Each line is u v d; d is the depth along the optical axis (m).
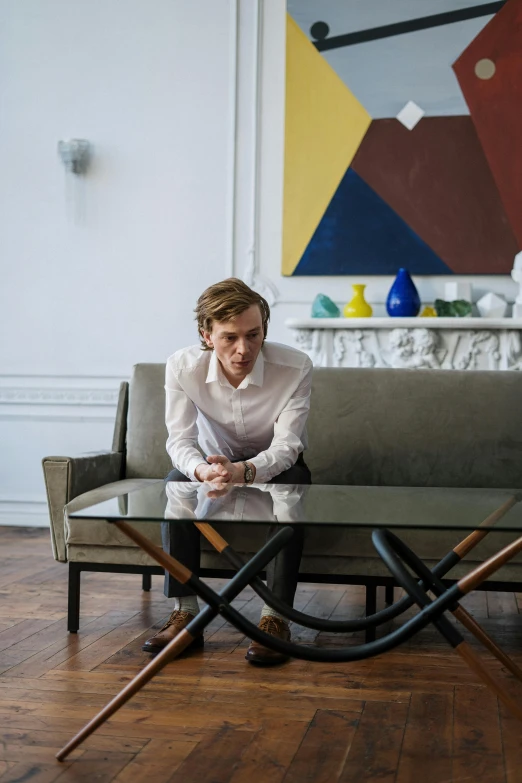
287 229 4.49
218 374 2.39
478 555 2.34
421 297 4.40
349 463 2.92
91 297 4.70
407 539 2.36
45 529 4.59
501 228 4.31
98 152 4.70
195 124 4.61
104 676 2.07
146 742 1.67
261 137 4.56
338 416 2.96
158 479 2.99
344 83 4.44
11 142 4.78
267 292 4.54
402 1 4.39
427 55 4.37
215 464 2.20
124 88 4.68
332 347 4.25
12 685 2.00
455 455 2.89
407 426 2.93
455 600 1.50
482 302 4.25
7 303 4.78
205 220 4.61
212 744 1.66
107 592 3.03
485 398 2.92
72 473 2.57
